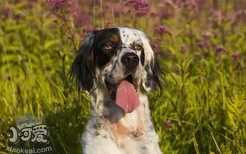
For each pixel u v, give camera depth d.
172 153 9.59
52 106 10.53
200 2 15.14
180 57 11.80
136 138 8.27
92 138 8.25
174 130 10.07
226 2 15.39
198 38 13.47
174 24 13.76
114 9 12.18
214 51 12.42
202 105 10.45
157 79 8.71
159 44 11.05
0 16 13.94
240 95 10.23
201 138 9.97
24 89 11.29
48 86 11.35
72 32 10.76
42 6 14.36
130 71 8.01
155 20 13.70
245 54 12.49
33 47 13.34
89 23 12.55
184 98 10.33
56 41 12.56
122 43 8.25
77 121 10.02
